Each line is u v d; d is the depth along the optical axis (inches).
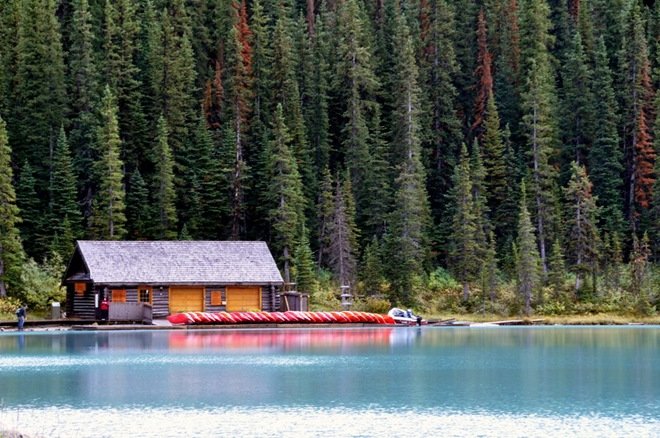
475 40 7253.9
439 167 6505.9
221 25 6963.6
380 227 5866.1
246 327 4035.4
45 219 5290.4
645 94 6343.5
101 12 6756.9
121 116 5890.8
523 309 4955.7
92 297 4288.9
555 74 7037.4
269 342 3184.1
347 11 6545.3
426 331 3922.2
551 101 6456.7
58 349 2864.2
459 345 3075.8
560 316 4901.6
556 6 7628.0
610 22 7253.9
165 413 1649.9
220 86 6343.5
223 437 1446.9
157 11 6934.1
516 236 5930.1
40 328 3954.2
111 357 2593.5
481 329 4126.5
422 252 5231.3
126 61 6058.1
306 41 6560.0
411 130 5821.9
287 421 1579.7
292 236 5226.4
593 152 6215.6
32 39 5944.9
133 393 1878.7
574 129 6422.2
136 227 5487.2
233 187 5649.6
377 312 4857.3
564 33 7411.4
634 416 1622.8
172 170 5625.0
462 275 5196.9
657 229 5816.9
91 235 5113.2
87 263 4173.2
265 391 1915.6
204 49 7052.2
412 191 5177.2
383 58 6983.3
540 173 5738.2
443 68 6663.4
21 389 1929.1
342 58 6363.2
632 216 6117.1
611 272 5359.3
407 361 2502.5
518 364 2423.7
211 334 3634.4
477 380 2095.2
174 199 5561.0
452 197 5590.6
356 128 5979.3
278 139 5285.4
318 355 2679.6
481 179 5851.4
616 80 6845.5
